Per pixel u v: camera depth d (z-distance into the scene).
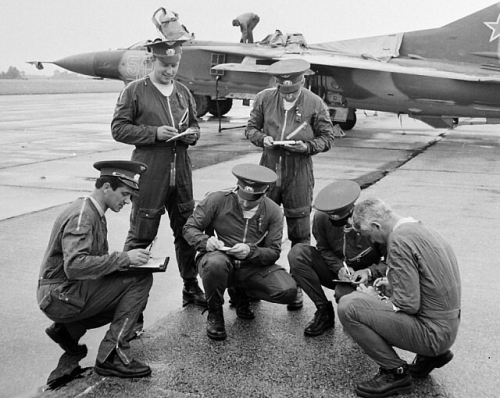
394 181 10.02
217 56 17.73
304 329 4.23
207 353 3.82
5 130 19.00
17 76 159.62
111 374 3.49
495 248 6.14
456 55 15.80
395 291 3.24
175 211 4.80
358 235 4.07
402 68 15.22
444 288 3.22
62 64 20.84
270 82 16.78
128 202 3.71
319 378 3.50
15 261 5.67
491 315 4.44
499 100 15.05
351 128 20.25
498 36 15.10
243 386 3.38
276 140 4.89
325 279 4.29
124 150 13.91
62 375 3.54
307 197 5.02
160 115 4.57
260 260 4.18
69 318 3.58
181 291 5.06
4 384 3.41
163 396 3.26
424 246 3.22
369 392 3.29
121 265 3.50
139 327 4.17
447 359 3.46
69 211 3.54
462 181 10.10
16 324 4.28
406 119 27.47
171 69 4.54
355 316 3.29
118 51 19.89
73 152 13.51
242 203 4.20
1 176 10.21
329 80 17.00
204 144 15.36
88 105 35.66
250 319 4.44
